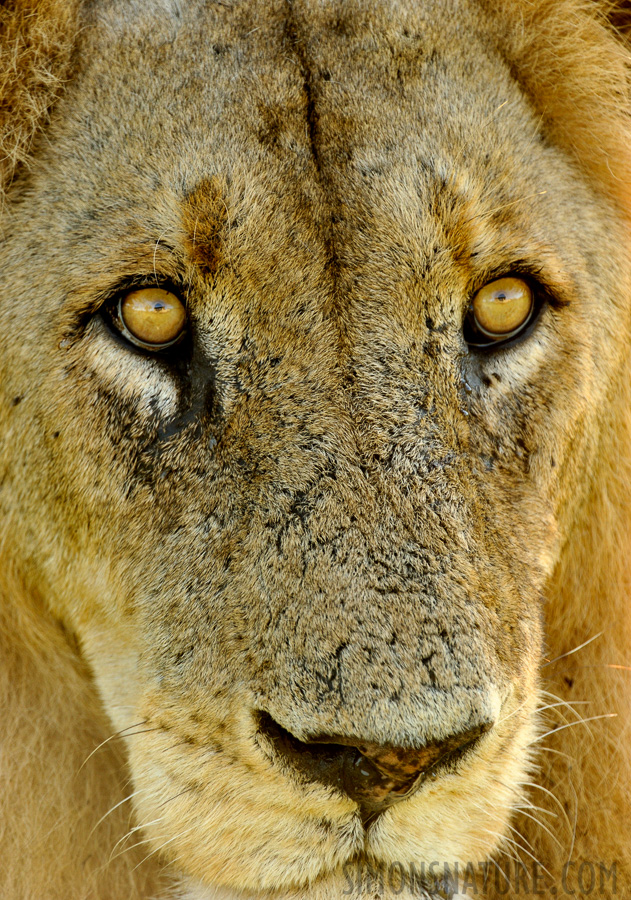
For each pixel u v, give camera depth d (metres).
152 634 4.82
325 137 4.84
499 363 5.10
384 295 4.69
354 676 4.09
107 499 4.92
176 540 4.74
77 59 5.09
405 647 4.12
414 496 4.46
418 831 4.32
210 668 4.57
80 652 5.44
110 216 4.80
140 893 5.46
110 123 4.93
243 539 4.56
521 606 4.80
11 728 5.29
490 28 5.48
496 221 4.96
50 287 4.91
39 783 5.31
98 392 4.86
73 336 4.87
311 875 4.34
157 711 4.77
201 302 4.72
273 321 4.66
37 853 5.24
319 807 4.21
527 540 5.07
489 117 5.14
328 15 5.13
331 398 4.60
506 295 5.07
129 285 4.77
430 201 4.78
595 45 5.77
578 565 5.95
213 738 4.55
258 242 4.65
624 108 5.84
